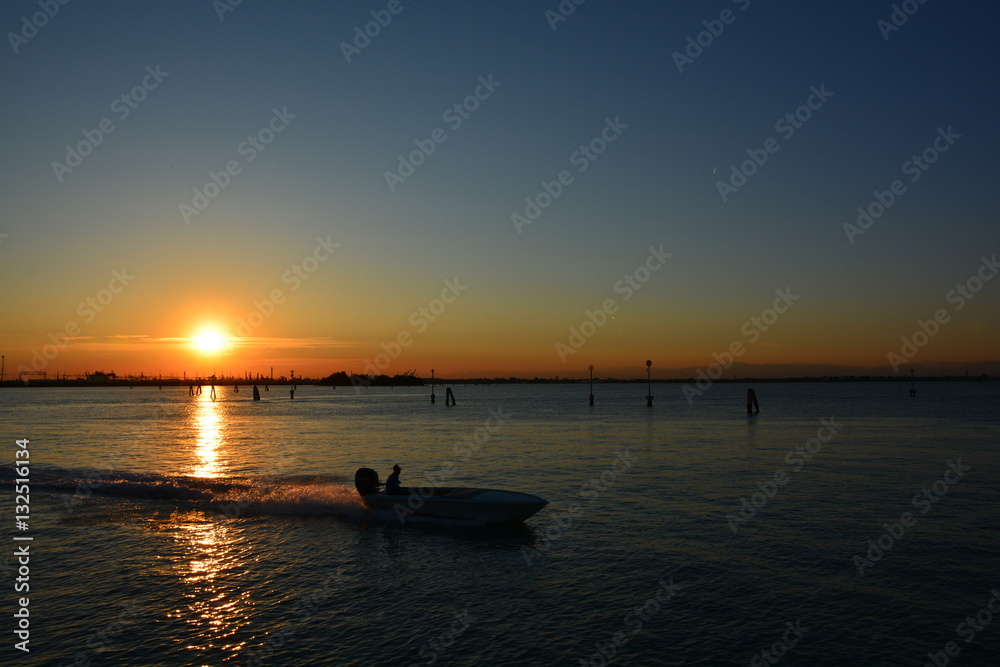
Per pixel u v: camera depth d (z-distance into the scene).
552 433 55.88
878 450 41.69
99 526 22.16
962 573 16.73
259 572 17.36
